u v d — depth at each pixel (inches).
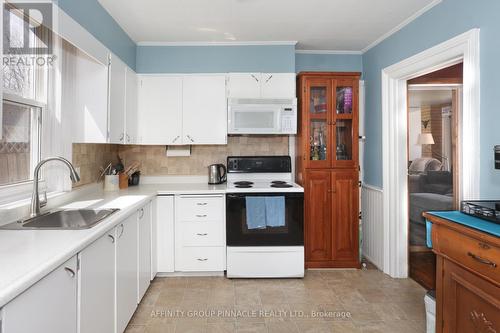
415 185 194.2
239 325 85.0
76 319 53.0
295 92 128.7
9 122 72.1
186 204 114.3
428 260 135.2
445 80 123.0
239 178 132.9
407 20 104.4
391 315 90.4
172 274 118.3
